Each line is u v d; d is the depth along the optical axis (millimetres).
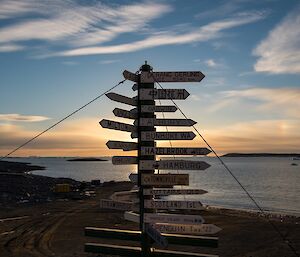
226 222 37812
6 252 23344
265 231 32625
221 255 24172
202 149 7352
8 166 193000
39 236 28172
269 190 98188
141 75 7551
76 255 22453
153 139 7449
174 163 7371
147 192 7426
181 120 7469
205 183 119750
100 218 36938
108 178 153875
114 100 7262
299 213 55781
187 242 7168
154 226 7344
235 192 91875
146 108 7559
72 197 57938
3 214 38656
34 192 64062
